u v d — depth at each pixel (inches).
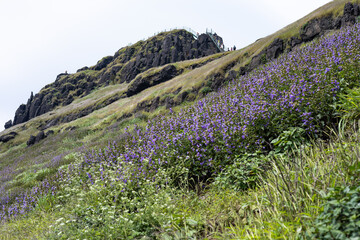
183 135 278.5
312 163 135.5
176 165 245.6
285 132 200.7
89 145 753.6
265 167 165.5
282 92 262.7
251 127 238.7
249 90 353.4
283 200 114.3
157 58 3341.5
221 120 279.4
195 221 142.1
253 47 1139.3
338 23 872.3
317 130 199.5
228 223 141.4
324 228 81.1
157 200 174.6
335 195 89.8
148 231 149.9
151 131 367.2
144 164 252.5
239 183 180.4
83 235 148.6
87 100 3051.2
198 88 1105.4
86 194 218.2
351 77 240.4
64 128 1640.0
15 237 228.5
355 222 77.6
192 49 3380.9
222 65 1146.0
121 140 451.2
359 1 857.5
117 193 194.4
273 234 98.8
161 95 1218.6
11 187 577.3
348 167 104.1
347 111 191.8
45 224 217.2
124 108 1435.8
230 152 225.5
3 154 1674.5
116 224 152.1
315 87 242.5
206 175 240.4
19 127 2938.0
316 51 426.3
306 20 991.6
